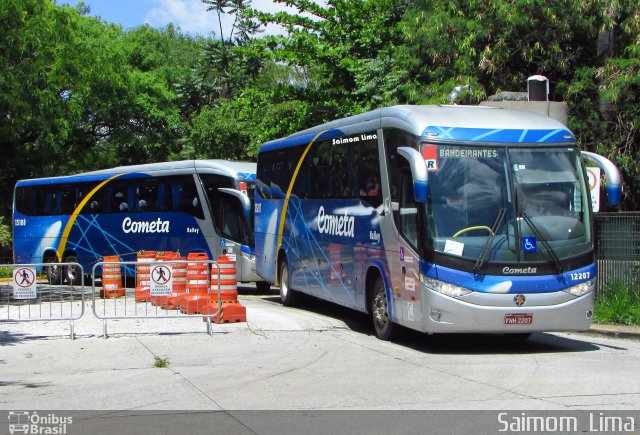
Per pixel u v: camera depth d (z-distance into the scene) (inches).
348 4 1254.3
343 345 501.4
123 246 1037.2
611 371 402.9
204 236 933.8
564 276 451.8
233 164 941.8
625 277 598.2
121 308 656.4
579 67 859.4
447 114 481.7
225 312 589.3
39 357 462.6
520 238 448.5
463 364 429.1
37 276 581.3
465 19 873.5
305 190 668.7
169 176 985.5
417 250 456.8
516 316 444.8
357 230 557.0
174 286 641.6
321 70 1322.6
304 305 724.7
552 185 462.6
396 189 491.2
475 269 442.3
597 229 613.3
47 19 1082.7
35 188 1166.3
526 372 401.1
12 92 910.4
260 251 788.0
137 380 394.9
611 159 801.6
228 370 419.2
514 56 884.0
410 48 957.2
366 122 548.7
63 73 1100.5
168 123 1875.0
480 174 456.1
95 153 1779.0
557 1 821.2
